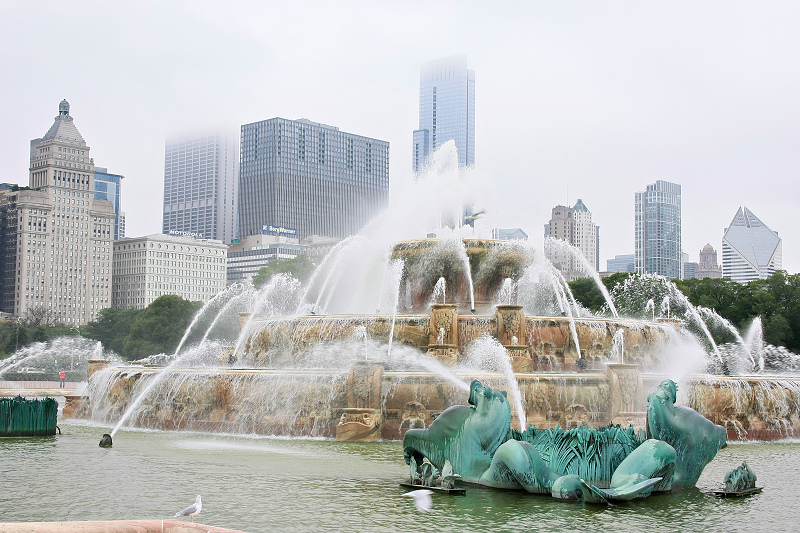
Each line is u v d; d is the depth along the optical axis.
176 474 27.73
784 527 20.61
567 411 38.84
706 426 26.45
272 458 31.78
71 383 146.25
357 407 38.41
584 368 46.06
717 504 23.50
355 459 31.59
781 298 105.31
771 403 42.53
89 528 16.81
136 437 39.56
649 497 24.36
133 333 162.25
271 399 40.47
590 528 20.19
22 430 39.56
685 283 110.81
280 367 48.06
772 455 35.69
